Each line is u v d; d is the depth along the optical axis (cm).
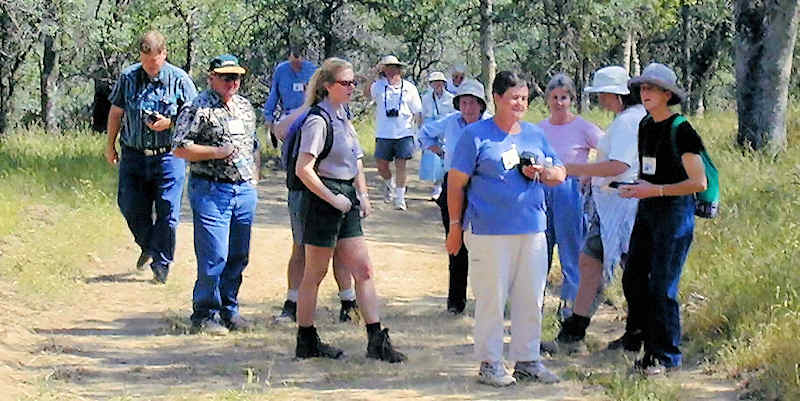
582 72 4453
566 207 1079
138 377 902
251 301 1248
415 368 943
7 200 1611
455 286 1192
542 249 876
